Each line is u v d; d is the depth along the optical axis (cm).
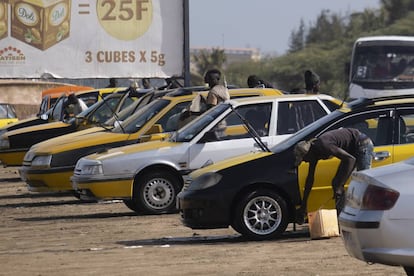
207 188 2330
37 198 3756
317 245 2194
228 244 2292
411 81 7225
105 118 4069
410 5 19112
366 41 7350
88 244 2409
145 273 1884
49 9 4900
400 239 1522
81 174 2994
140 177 2948
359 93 7256
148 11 4872
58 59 4903
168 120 3212
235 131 2844
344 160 2248
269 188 2333
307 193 2311
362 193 1574
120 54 4891
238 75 17788
